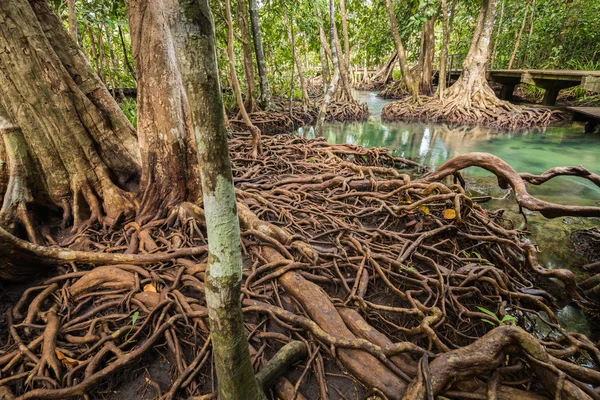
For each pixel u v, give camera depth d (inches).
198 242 128.8
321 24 475.5
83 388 74.7
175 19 39.6
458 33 792.9
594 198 211.5
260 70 484.4
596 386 70.3
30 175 126.2
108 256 110.2
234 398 61.4
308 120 516.1
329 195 176.9
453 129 452.4
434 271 118.0
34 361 82.4
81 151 130.9
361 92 1075.9
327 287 110.6
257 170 218.2
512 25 658.2
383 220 159.2
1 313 95.8
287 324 91.4
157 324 90.7
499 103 480.7
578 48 605.3
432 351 87.0
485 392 71.3
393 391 73.4
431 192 159.3
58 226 132.2
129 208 137.1
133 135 150.5
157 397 76.0
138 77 129.9
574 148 336.8
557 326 92.7
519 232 157.9
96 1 266.4
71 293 103.0
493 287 113.4
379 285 114.3
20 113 119.4
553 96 520.4
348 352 83.0
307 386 79.9
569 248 151.6
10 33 110.3
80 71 135.4
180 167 138.3
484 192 221.5
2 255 97.3
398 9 615.8
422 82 677.3
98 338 87.6
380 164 280.4
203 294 101.6
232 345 56.9
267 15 509.7
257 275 111.3
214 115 44.4
